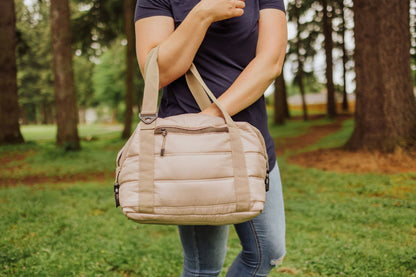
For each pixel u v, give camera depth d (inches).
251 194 41.6
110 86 1439.5
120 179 42.7
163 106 54.4
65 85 500.7
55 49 500.4
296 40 1093.8
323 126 863.1
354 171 297.6
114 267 127.5
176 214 40.7
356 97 356.5
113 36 729.0
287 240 152.1
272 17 50.6
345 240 147.0
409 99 330.0
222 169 41.5
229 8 42.8
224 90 48.7
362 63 344.8
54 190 252.2
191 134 42.8
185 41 44.1
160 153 41.8
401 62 330.3
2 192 237.8
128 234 161.2
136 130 43.6
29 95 1846.7
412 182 248.2
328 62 1032.8
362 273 115.6
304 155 392.2
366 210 193.6
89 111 2812.5
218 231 54.6
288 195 234.4
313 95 2297.0
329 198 223.9
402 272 115.0
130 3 654.5
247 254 57.5
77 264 123.1
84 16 684.1
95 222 175.2
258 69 46.7
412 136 323.0
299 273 120.4
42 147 515.5
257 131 44.9
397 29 329.1
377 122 335.3
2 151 469.7
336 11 1016.9
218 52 48.7
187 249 55.8
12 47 555.8
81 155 448.8
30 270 115.7
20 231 159.9
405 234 153.6
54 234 159.6
